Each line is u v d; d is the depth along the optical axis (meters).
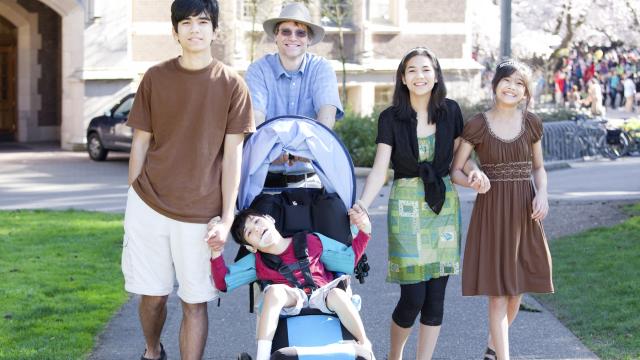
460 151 5.72
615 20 35.59
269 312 4.61
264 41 24.14
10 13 24.91
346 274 5.05
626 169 18.50
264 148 5.17
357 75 25.08
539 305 7.58
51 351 6.30
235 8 23.47
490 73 34.25
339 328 4.66
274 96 5.87
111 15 22.77
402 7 25.39
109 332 6.93
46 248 10.03
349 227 5.16
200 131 5.12
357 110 25.14
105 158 20.67
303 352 4.37
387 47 25.48
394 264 5.66
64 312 7.37
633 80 36.59
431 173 5.54
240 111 5.14
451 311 7.52
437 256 5.59
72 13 22.64
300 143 5.18
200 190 5.16
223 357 6.38
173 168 5.17
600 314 7.16
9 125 26.14
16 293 7.90
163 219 5.21
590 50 42.31
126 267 5.39
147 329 5.70
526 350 6.42
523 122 5.65
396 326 5.73
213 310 7.59
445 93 5.58
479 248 5.67
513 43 34.06
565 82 33.31
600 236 10.49
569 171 18.34
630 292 7.77
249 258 4.99
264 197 5.13
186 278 5.23
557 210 12.69
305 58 5.94
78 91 22.72
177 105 5.11
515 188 5.63
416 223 5.57
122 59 22.94
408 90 5.61
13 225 11.60
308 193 5.21
